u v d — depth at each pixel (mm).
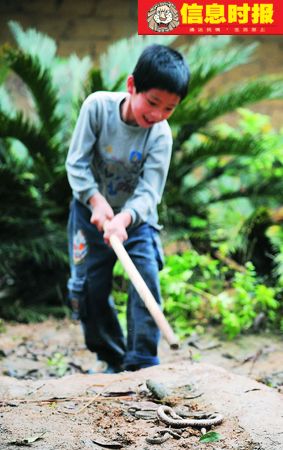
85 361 5684
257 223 7352
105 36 12289
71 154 4301
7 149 7754
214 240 7441
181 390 3672
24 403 3529
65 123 7836
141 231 4363
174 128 7766
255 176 8008
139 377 3869
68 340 6254
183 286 6324
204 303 6812
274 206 7848
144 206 4164
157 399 3555
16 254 7262
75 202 4531
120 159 4289
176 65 3859
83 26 12359
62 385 3771
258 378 5059
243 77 12047
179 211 7633
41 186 7418
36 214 7398
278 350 5891
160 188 4328
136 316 4352
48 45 8227
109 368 4848
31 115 9578
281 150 7910
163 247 7262
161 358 5691
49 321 6914
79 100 7039
